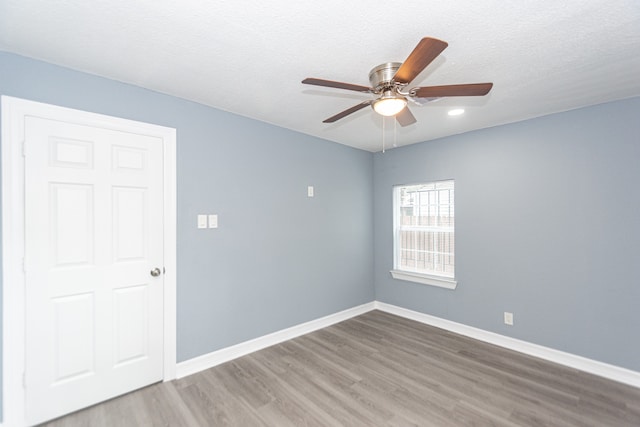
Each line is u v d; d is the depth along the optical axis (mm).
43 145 1813
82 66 1887
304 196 3324
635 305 2240
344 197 3791
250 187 2834
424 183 3641
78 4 1322
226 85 2150
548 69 1872
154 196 2252
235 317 2719
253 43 1627
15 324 1730
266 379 2336
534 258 2738
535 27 1461
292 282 3197
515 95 2252
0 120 1688
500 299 2959
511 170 2883
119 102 2088
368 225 4121
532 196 2752
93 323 1992
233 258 2707
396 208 4004
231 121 2691
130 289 2145
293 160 3211
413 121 2197
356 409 1972
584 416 1892
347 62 1826
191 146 2439
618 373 2301
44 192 1817
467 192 3207
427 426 1807
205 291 2520
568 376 2371
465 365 2559
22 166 1750
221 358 2607
